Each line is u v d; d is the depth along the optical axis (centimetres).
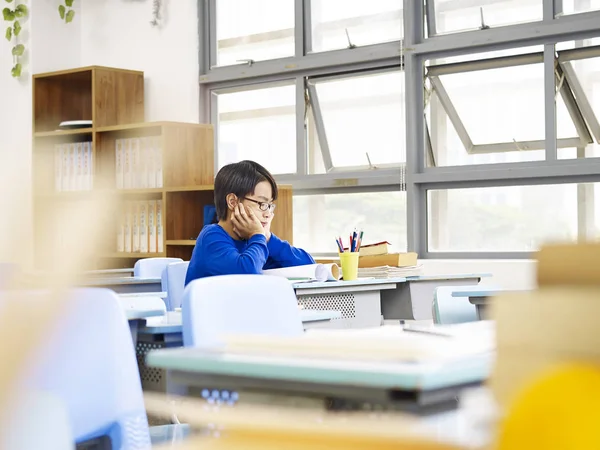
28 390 16
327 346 49
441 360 47
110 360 104
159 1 553
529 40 432
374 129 488
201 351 54
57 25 578
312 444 25
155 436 129
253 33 533
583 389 20
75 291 16
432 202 467
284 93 522
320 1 507
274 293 147
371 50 479
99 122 528
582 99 423
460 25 458
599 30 412
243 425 26
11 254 14
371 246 366
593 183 419
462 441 23
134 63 565
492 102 449
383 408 44
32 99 557
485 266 430
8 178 14
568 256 28
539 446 20
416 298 355
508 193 442
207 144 524
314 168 512
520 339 25
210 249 273
